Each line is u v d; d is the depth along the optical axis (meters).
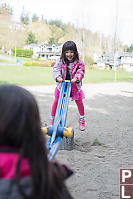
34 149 1.15
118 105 9.72
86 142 4.90
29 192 1.10
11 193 1.08
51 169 1.20
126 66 69.38
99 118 7.21
